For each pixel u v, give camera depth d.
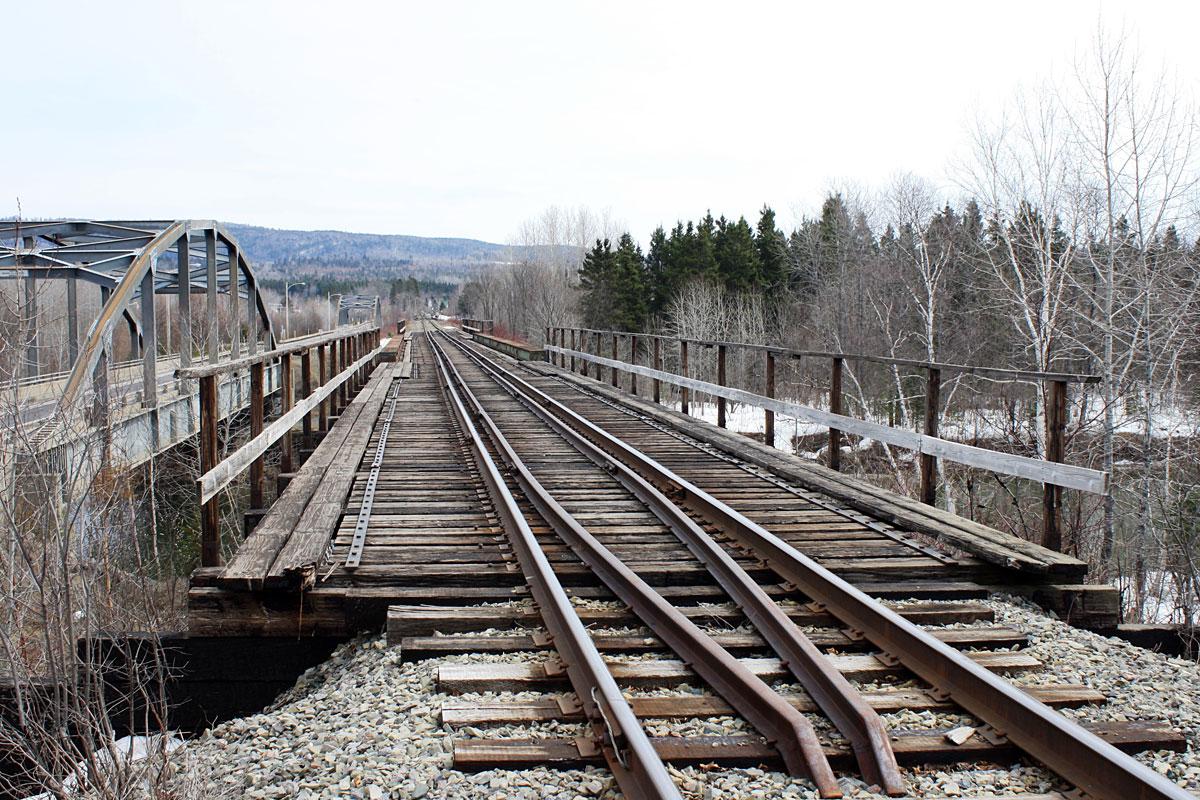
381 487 9.38
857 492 8.75
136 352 34.47
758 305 65.06
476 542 7.03
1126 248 22.03
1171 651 6.26
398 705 4.41
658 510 8.17
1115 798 3.31
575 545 6.88
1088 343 23.02
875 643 4.99
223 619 5.83
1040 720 3.75
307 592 5.84
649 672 4.55
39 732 4.72
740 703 4.16
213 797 3.93
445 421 15.59
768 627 5.14
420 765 3.76
